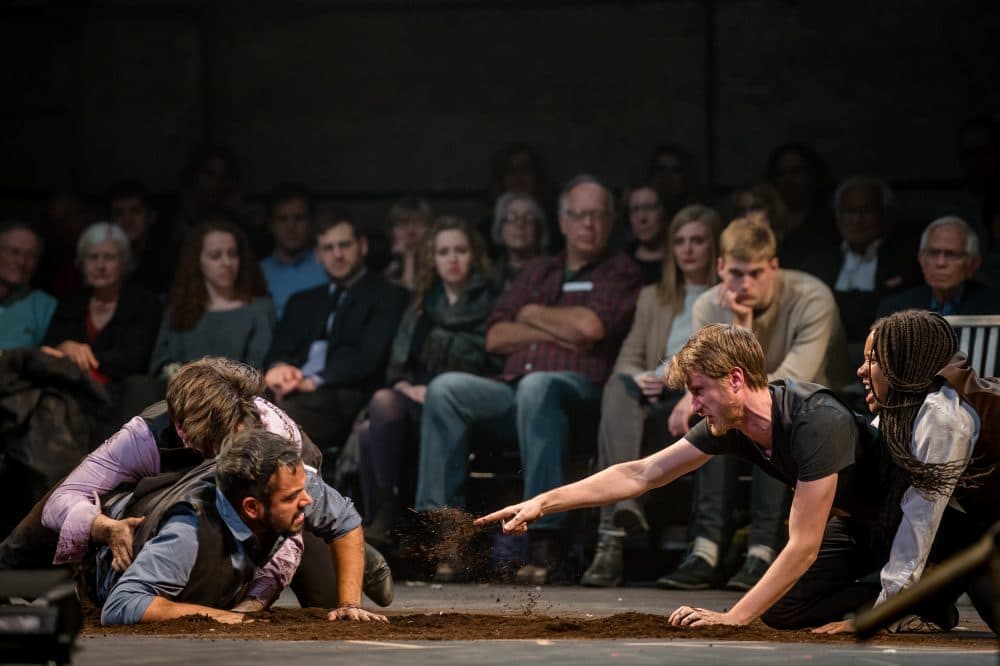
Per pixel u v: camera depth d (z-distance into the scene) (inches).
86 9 512.1
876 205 392.8
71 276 461.7
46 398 358.9
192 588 185.0
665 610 262.1
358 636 163.9
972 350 293.9
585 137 482.6
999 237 422.6
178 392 196.5
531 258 421.4
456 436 356.5
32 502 353.1
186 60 508.4
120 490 204.1
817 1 459.5
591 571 339.3
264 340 417.1
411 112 496.4
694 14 470.6
